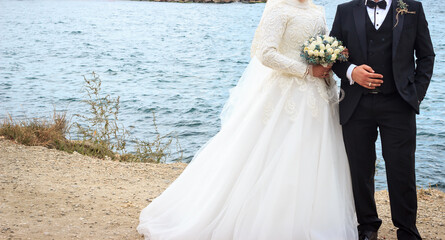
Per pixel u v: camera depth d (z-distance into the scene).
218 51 32.22
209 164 3.77
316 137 3.46
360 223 3.62
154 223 3.69
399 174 3.38
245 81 3.82
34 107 14.69
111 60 27.62
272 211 3.28
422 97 3.35
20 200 4.28
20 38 38.84
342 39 3.60
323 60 3.38
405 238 3.43
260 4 101.69
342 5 3.63
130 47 34.12
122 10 79.25
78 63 26.17
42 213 4.01
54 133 7.30
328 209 3.33
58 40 37.97
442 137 11.73
